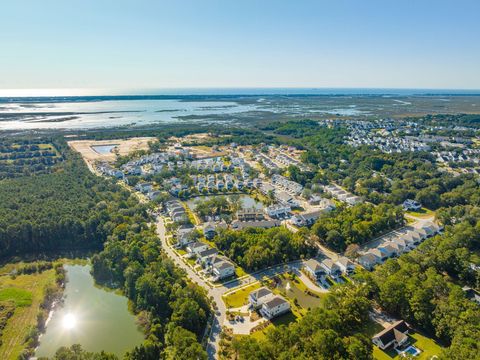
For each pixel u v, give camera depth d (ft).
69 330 387.55
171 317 368.07
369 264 489.26
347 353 303.27
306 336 328.29
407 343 349.20
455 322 336.90
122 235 560.61
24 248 563.89
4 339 371.56
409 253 494.59
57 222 581.53
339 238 544.21
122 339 374.02
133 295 434.30
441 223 629.51
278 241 514.68
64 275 491.72
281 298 399.65
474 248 523.70
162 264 457.27
